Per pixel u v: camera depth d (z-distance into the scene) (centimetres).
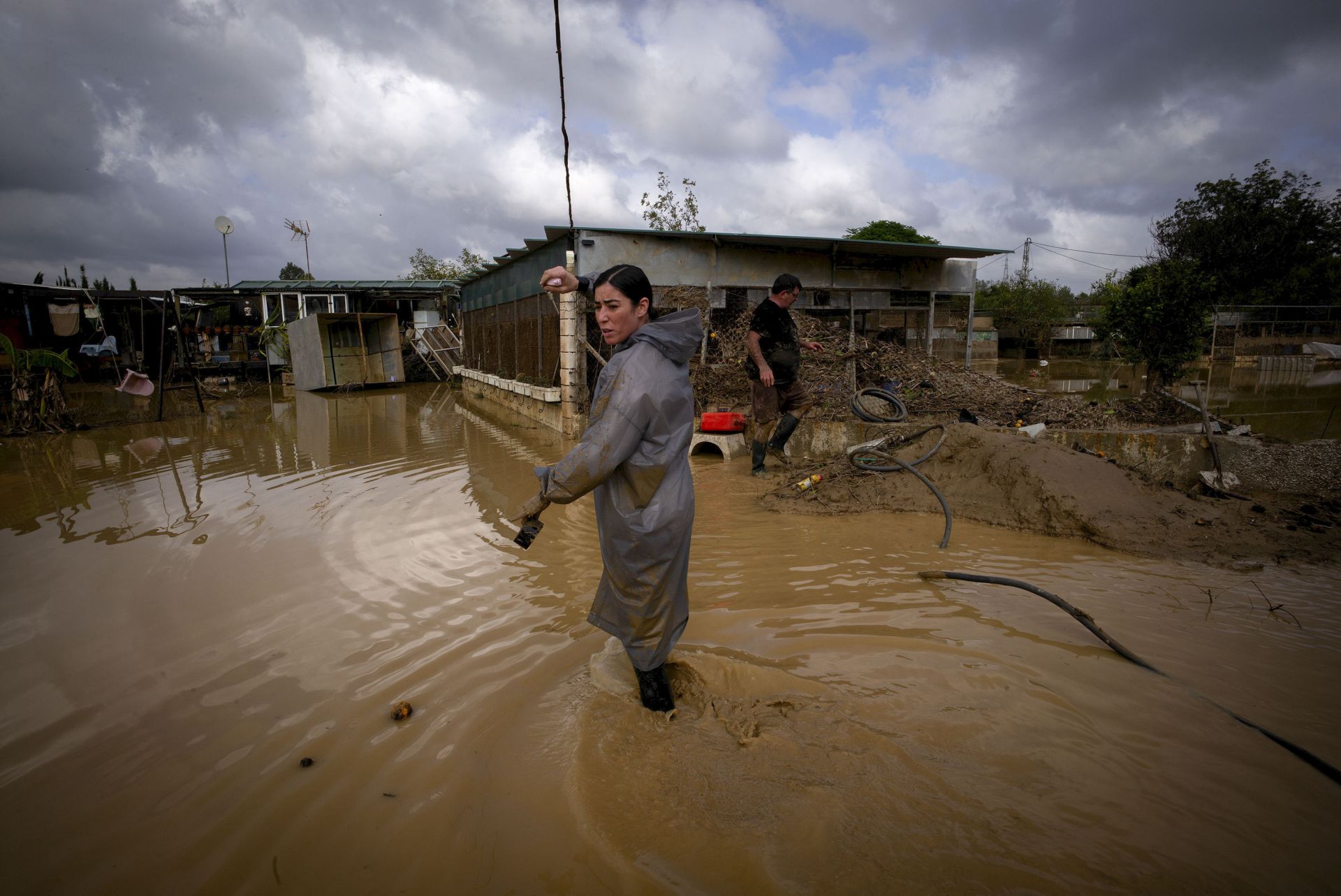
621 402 243
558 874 192
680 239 1069
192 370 1427
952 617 352
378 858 199
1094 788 222
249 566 449
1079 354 3112
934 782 226
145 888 190
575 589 400
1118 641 321
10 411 1266
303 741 256
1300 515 492
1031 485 516
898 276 1266
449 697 284
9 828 214
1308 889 181
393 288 2519
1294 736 248
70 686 301
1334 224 2477
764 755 241
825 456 755
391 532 521
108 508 619
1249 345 2077
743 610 363
